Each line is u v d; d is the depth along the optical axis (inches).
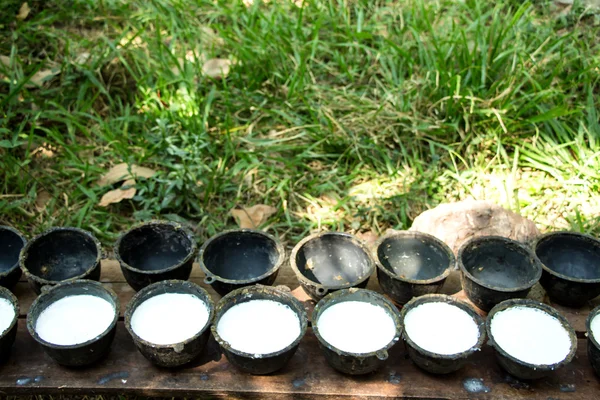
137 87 88.0
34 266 59.4
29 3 95.9
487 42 88.7
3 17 92.7
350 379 53.1
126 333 56.1
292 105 85.9
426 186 78.0
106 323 54.2
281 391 52.4
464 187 78.1
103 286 55.1
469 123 82.7
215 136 83.0
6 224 74.9
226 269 60.8
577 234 60.2
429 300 54.9
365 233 75.7
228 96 86.7
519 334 53.3
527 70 86.0
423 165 81.0
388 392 52.3
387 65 90.7
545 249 60.4
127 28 90.4
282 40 91.6
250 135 82.7
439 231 66.3
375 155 82.0
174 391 52.6
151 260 61.7
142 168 78.6
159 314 54.7
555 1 100.3
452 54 87.7
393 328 53.4
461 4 95.8
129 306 53.9
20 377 53.1
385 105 84.4
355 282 55.9
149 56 90.5
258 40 90.8
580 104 84.7
